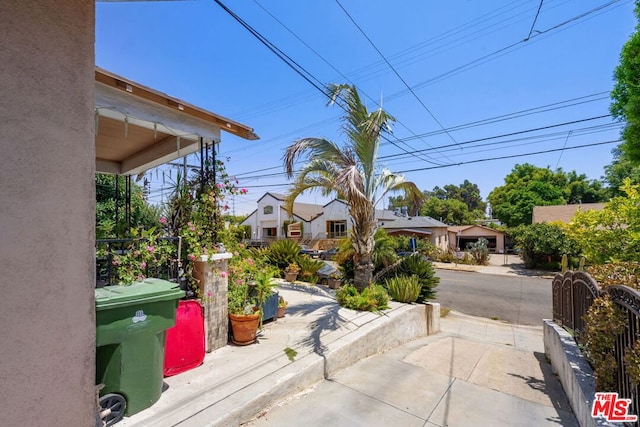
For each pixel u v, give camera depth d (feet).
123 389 7.54
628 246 19.53
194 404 8.32
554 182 97.30
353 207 19.95
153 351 8.16
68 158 4.57
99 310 7.17
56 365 4.36
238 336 12.44
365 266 20.48
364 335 13.92
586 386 9.12
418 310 19.84
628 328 7.84
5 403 3.88
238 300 13.23
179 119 11.62
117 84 9.57
